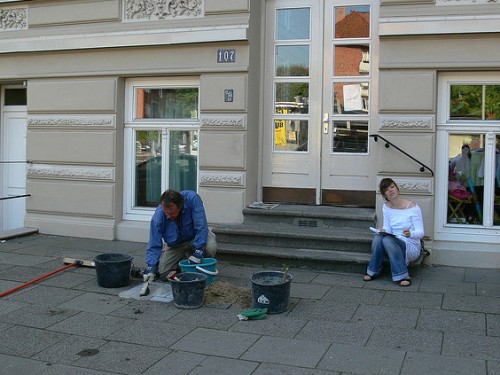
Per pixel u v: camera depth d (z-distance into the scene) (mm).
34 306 5996
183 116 8992
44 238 9227
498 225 7551
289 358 4703
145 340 5102
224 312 5801
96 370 4523
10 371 4508
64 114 9344
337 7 8523
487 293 6371
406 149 7605
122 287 6602
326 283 6770
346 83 8508
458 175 7652
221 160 8484
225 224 8328
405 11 7469
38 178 9562
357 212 8094
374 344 4977
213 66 8461
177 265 6758
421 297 6242
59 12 9219
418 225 6824
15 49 9422
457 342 5008
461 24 7258
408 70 7566
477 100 7535
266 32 8797
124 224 9125
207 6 8414
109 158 9078
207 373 4445
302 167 8695
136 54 8859
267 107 8805
